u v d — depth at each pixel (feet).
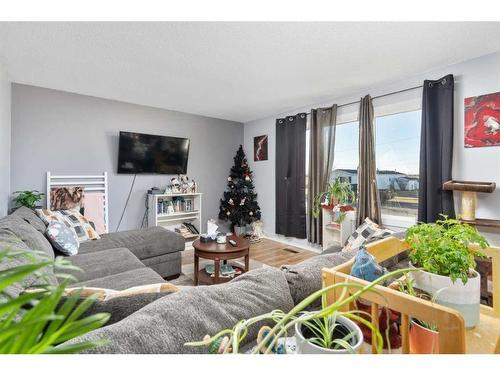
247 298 2.81
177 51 7.45
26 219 7.12
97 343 1.49
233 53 7.59
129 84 10.27
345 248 8.74
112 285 5.52
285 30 6.37
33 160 10.45
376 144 10.85
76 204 11.08
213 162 16.19
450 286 2.64
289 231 14.10
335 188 11.30
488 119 7.72
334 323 1.91
